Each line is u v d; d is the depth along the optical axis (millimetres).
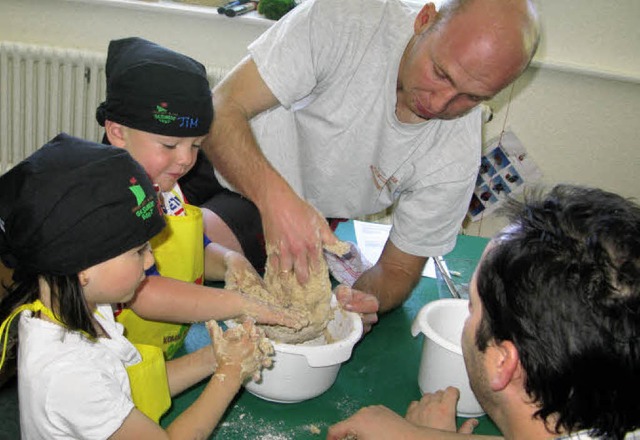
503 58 1039
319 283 1130
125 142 1188
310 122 1435
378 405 1062
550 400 663
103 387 831
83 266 812
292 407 1105
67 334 857
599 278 611
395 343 1354
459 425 1146
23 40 2580
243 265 1320
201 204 1743
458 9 1089
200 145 1306
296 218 1125
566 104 2607
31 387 820
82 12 2535
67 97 2586
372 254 1787
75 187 793
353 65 1317
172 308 1089
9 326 866
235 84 1295
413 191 1462
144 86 1131
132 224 841
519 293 646
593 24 2473
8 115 2602
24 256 806
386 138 1387
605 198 689
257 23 2547
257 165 1201
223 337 977
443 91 1120
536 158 2725
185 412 928
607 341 607
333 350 1037
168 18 2562
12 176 806
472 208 2785
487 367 736
